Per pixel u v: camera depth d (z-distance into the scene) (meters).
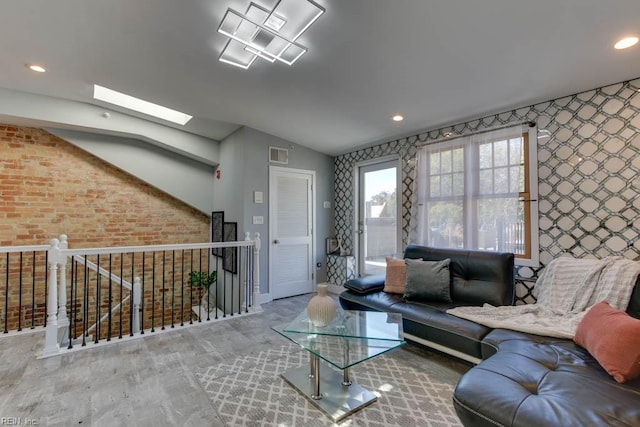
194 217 5.30
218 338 3.01
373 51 2.33
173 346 2.81
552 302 2.45
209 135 4.82
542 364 1.61
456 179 3.40
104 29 2.29
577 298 2.32
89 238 4.44
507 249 3.02
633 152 2.39
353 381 2.20
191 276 4.68
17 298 3.96
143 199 4.86
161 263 4.99
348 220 4.98
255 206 4.36
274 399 2.00
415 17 1.93
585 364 1.59
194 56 2.64
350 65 2.55
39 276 4.09
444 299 2.84
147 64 2.80
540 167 2.86
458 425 1.75
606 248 2.51
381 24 2.03
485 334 2.14
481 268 2.84
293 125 4.07
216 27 2.23
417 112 3.30
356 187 4.86
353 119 3.64
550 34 1.97
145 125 4.44
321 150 5.03
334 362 1.83
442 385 2.16
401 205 4.12
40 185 4.12
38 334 3.02
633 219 2.39
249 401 1.98
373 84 2.83
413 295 2.94
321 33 2.17
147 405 1.93
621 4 1.68
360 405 1.91
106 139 4.42
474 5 1.79
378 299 2.96
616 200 2.46
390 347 1.99
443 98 2.96
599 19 1.80
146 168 4.72
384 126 3.76
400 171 4.16
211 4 1.99
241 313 3.83
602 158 2.53
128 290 4.70
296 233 4.79
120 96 4.00
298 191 4.83
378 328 2.17
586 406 1.21
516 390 1.35
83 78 3.14
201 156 4.90
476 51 2.21
